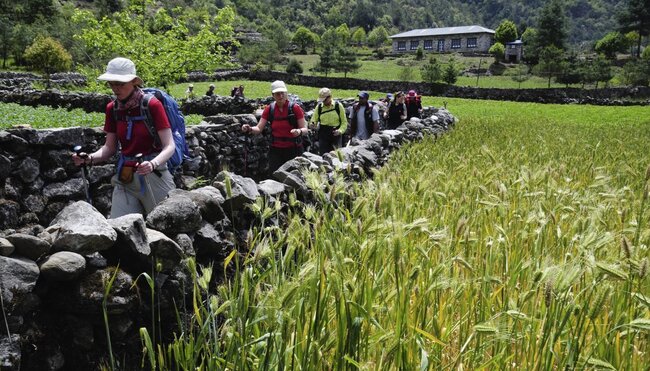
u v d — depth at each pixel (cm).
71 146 647
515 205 428
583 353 231
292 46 12012
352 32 17088
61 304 244
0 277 219
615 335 236
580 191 522
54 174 626
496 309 271
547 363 219
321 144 987
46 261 238
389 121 1418
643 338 265
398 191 384
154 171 426
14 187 580
